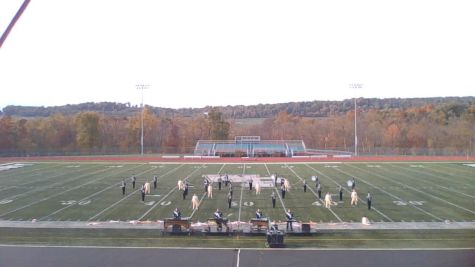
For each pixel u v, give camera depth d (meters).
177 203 30.23
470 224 24.14
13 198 32.19
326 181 40.56
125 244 19.30
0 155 69.44
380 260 16.55
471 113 97.94
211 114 106.06
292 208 28.58
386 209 28.17
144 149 82.38
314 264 16.17
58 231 22.47
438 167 52.41
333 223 24.38
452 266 15.80
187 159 64.19
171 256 17.16
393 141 95.62
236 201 31.02
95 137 93.62
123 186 33.94
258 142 75.00
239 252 17.69
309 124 112.00
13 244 19.16
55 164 57.06
